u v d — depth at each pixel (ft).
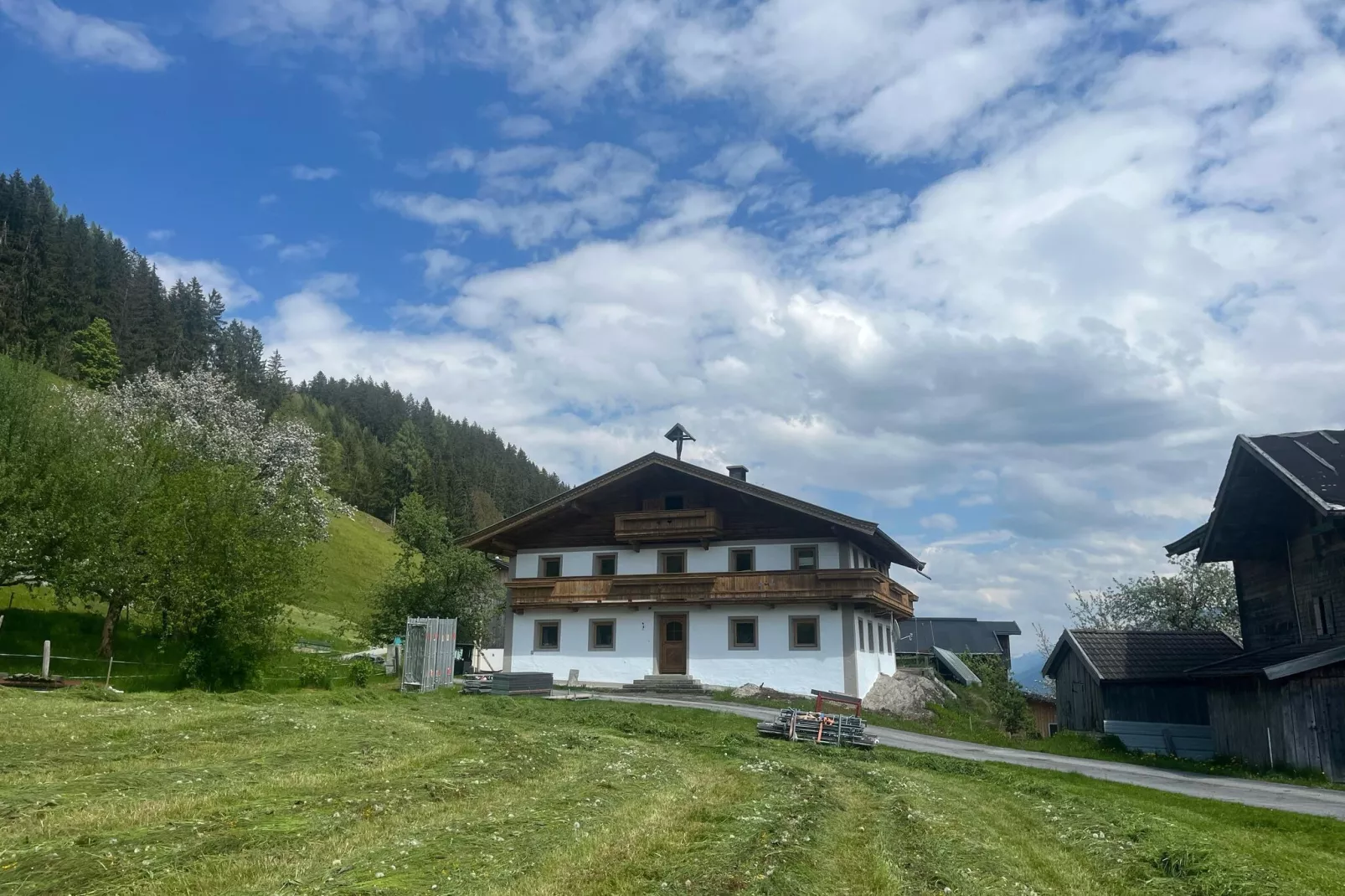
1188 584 161.07
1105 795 62.34
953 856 38.17
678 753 70.18
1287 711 80.89
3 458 108.88
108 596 116.06
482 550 150.30
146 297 394.11
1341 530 84.23
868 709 127.03
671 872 31.63
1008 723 118.83
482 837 34.22
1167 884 35.73
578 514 147.43
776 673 130.82
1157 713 107.45
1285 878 36.86
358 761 51.78
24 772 42.32
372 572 309.01
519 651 144.46
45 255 352.90
